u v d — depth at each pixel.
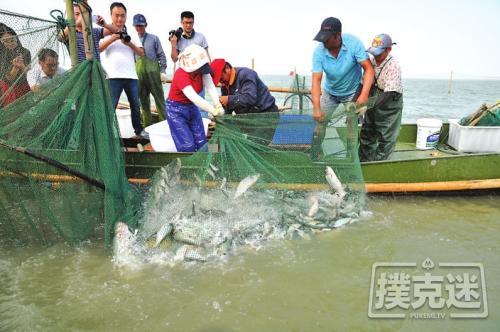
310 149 5.26
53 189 4.45
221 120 5.07
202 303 3.71
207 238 4.53
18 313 3.57
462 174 5.81
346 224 5.12
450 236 4.86
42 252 4.60
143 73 6.97
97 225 4.93
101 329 3.39
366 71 5.50
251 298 3.78
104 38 6.60
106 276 4.13
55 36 4.42
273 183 5.15
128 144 6.80
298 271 4.20
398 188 5.82
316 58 5.76
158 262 4.36
